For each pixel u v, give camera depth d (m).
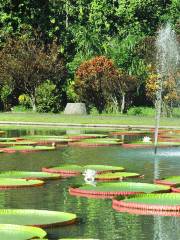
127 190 24.16
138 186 24.91
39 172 29.38
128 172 30.95
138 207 21.48
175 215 20.70
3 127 66.25
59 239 17.14
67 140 47.81
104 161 35.88
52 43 105.81
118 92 92.38
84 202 22.75
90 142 46.53
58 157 37.59
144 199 22.28
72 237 17.95
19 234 16.81
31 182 26.59
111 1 113.69
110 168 31.11
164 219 20.14
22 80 94.75
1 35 106.94
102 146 45.25
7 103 97.50
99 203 22.56
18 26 108.88
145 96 96.00
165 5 116.56
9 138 48.94
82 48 103.69
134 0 112.62
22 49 95.50
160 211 21.16
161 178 28.75
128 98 93.44
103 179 27.81
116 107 93.00
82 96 94.44
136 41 100.75
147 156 38.91
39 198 23.53
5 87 96.38
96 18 111.50
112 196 23.81
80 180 27.77
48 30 109.00
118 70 94.62
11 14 109.19
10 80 95.44
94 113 92.62
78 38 106.19
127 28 110.69
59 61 97.00
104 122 72.12
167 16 113.56
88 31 106.94
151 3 113.94
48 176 28.20
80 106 89.31
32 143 45.50
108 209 21.53
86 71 93.50
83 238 17.84
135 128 66.81
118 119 76.31
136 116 84.44
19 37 101.69
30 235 16.75
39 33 107.38
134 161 36.22
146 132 60.03
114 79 91.50
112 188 24.66
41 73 94.25
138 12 113.38
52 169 30.50
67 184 26.69
